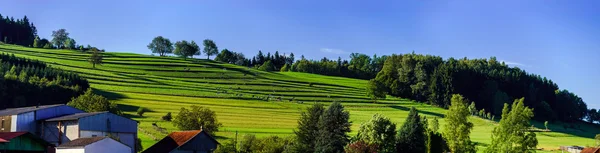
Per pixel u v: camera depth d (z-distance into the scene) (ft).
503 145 293.84
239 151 335.26
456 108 335.47
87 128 319.47
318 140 324.39
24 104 549.13
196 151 317.01
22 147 261.24
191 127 441.27
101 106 465.06
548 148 480.64
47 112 337.93
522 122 293.64
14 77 597.11
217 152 317.22
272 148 329.52
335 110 331.36
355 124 568.00
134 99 628.69
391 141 328.08
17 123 323.16
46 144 271.28
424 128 338.75
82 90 643.86
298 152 323.78
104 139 274.57
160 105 603.26
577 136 626.64
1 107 531.50
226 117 560.61
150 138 409.28
